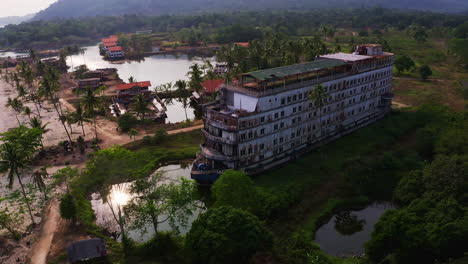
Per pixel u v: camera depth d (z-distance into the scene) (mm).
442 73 173750
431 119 102312
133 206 63000
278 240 56562
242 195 58844
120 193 70750
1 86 179000
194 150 92938
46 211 66812
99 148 95312
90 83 165875
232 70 158250
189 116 129250
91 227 61625
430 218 50656
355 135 98250
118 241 60281
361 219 64750
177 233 58062
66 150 94062
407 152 85875
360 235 60406
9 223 61188
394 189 72125
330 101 90500
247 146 74312
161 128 104875
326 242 58625
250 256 50438
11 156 66438
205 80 149250
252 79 79562
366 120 106000
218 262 47375
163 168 86562
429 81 159000
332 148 90375
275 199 64438
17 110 132125
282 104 78062
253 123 73312
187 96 140875
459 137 79125
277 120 78375
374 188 72812
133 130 100312
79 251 52312
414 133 99438
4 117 126188
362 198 69875
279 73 77562
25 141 84000
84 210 66562
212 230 48469
